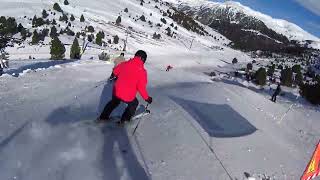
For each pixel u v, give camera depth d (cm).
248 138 525
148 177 334
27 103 493
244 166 420
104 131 416
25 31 4147
